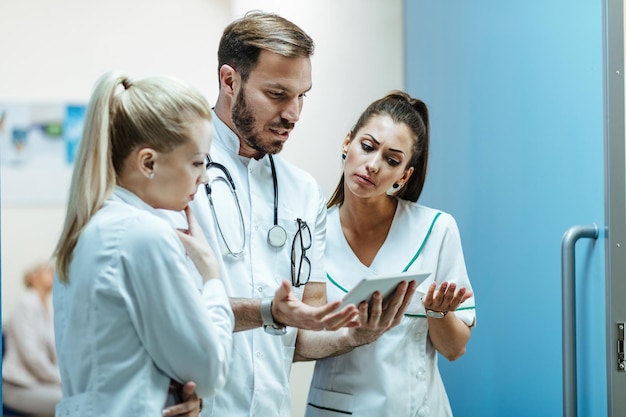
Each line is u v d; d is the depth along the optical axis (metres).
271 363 1.38
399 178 1.58
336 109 2.42
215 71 2.90
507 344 2.04
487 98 2.10
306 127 2.42
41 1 2.90
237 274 1.35
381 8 2.42
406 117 1.54
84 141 1.06
